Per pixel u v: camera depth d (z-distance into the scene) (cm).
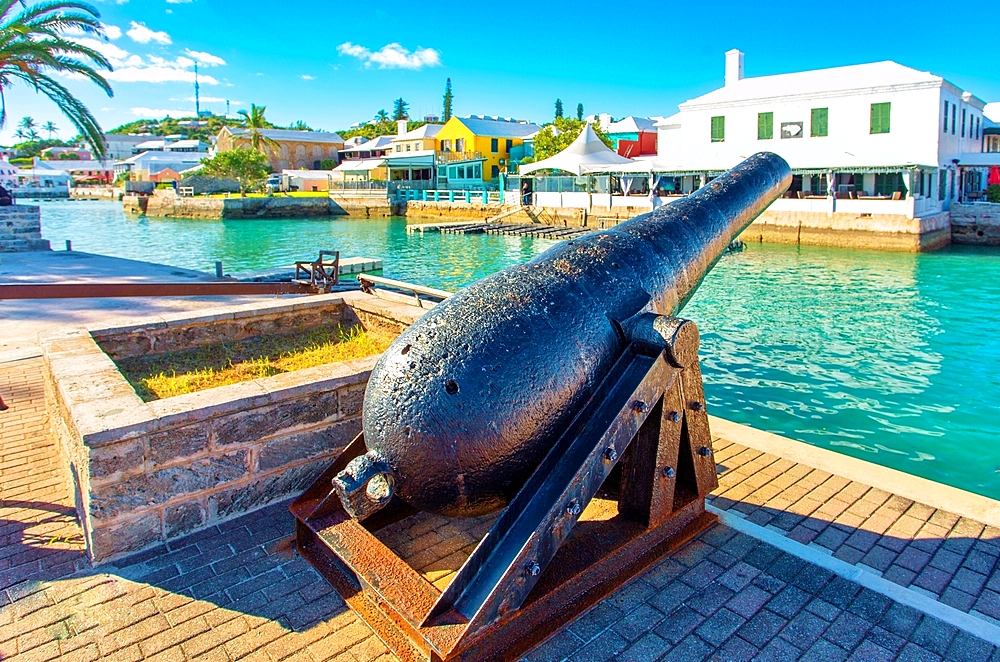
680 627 310
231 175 5806
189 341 587
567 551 332
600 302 344
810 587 337
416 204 4462
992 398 905
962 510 409
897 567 355
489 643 286
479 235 3325
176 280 1478
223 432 387
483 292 329
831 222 2588
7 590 338
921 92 2597
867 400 903
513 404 301
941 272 1995
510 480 312
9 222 2077
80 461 366
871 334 1265
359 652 296
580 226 3416
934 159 2619
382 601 307
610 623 313
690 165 3025
